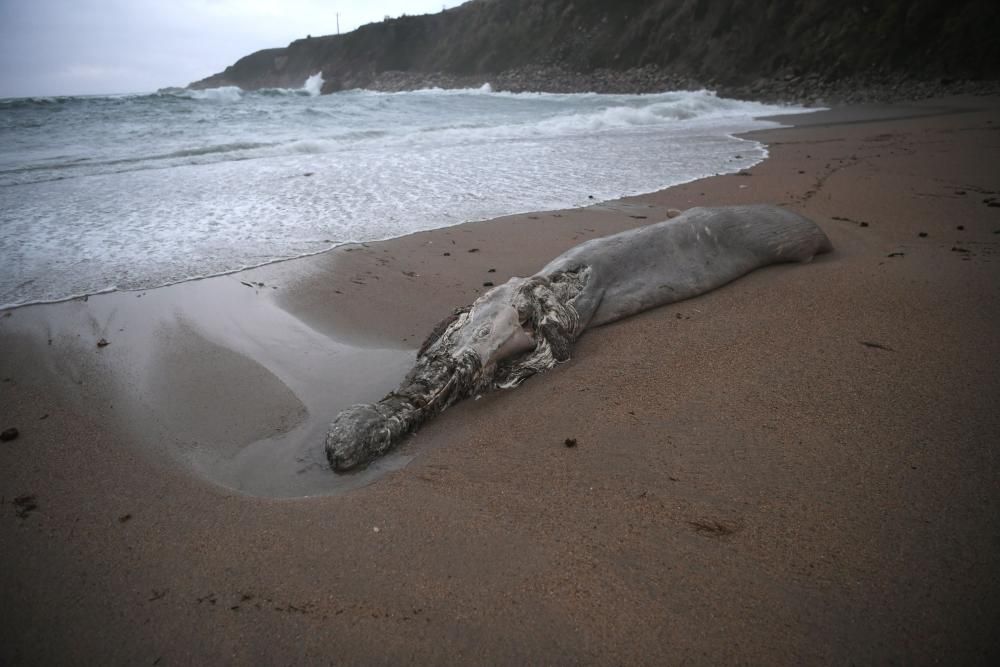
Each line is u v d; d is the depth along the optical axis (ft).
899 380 12.09
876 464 9.73
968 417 10.70
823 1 109.29
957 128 48.67
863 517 8.67
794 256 19.33
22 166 33.99
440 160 38.24
